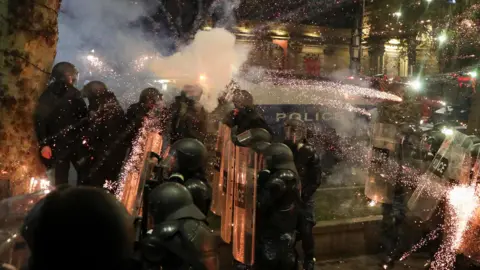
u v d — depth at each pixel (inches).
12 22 184.4
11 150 188.2
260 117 264.5
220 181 201.5
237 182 182.1
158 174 159.9
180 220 113.1
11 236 75.2
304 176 224.1
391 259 249.4
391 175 263.3
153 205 118.4
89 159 234.4
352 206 309.6
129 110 260.4
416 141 263.9
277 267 179.5
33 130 199.3
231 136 201.9
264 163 184.4
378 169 269.9
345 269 245.4
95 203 51.6
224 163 199.0
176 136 264.7
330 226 260.2
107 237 50.4
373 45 1343.5
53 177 226.7
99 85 244.4
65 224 48.9
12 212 85.3
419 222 271.4
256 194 178.9
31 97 194.9
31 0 187.9
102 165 238.1
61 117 210.2
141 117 254.7
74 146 223.6
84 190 53.4
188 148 160.6
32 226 51.3
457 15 1140.5
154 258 106.7
